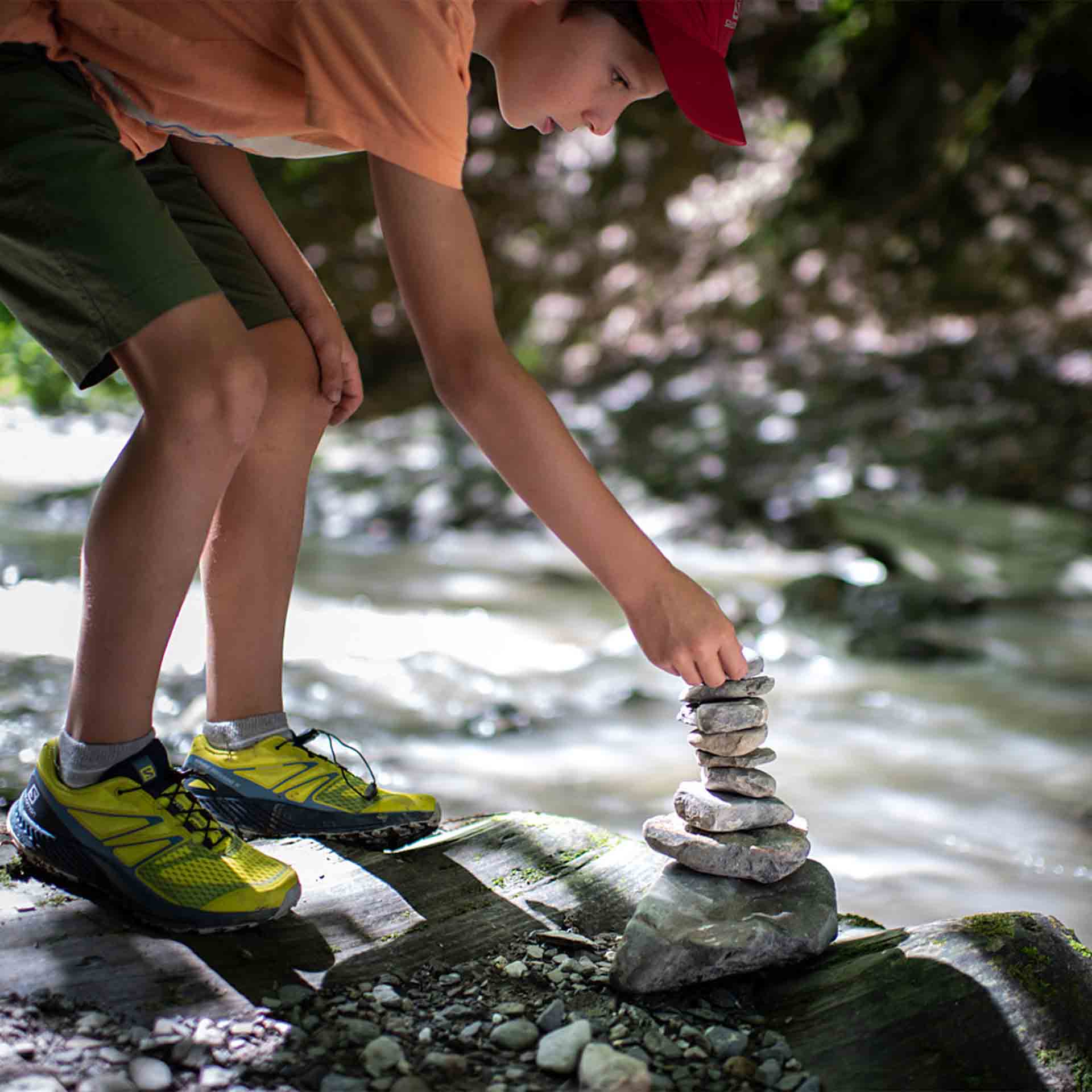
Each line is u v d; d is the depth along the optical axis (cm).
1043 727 375
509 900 193
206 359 166
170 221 170
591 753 336
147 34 172
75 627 397
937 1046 158
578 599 530
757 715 184
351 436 838
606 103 185
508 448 176
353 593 511
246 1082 145
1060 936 173
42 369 888
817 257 976
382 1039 153
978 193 934
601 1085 146
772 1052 158
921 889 255
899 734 365
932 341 898
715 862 179
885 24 852
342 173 967
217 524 199
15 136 166
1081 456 693
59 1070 143
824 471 684
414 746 332
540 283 1052
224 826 190
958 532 610
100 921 175
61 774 179
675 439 752
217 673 205
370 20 162
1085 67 864
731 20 184
